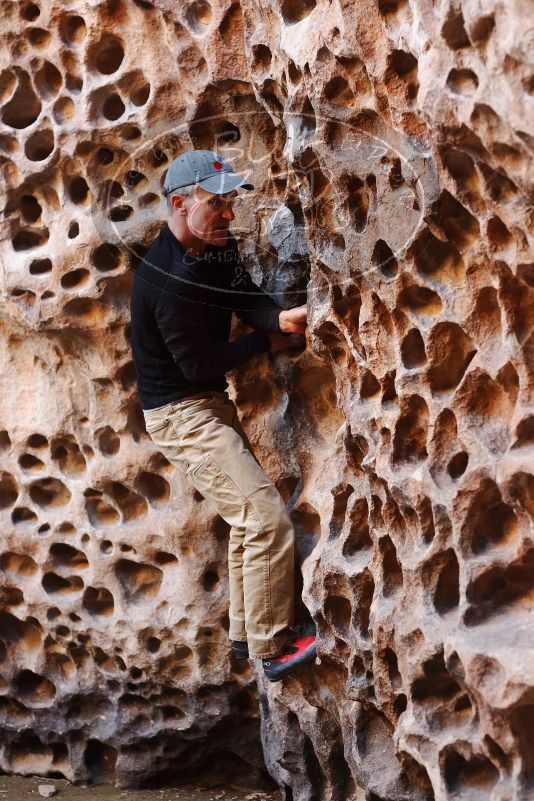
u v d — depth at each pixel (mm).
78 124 3402
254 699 3750
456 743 2611
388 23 2520
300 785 3477
